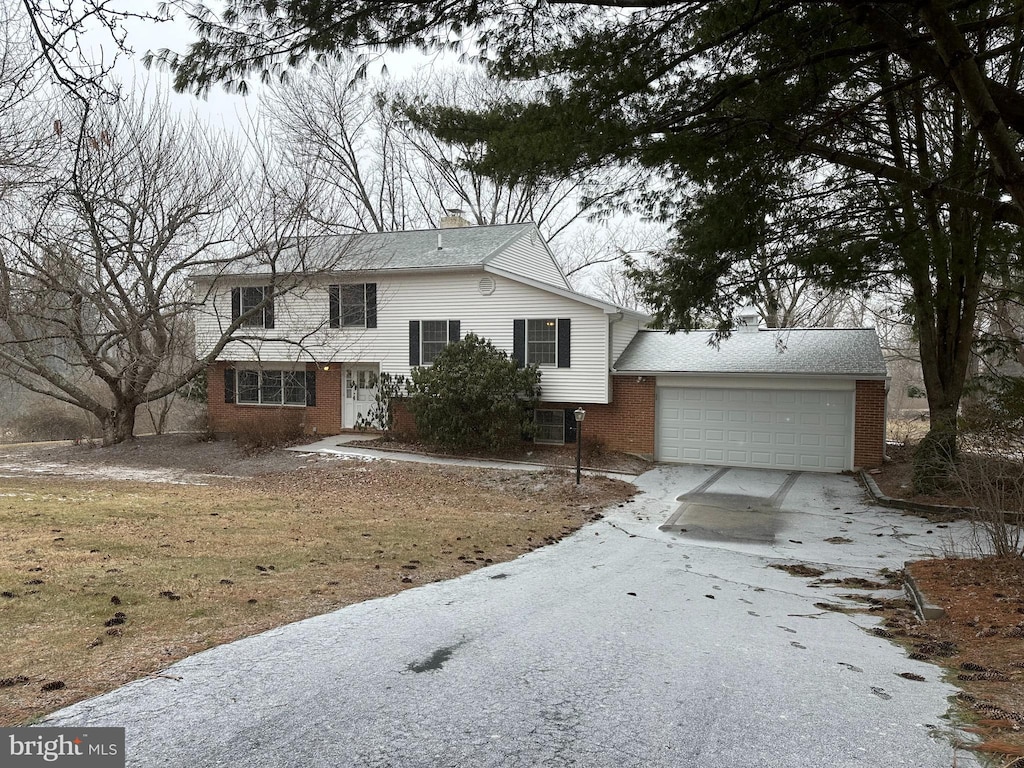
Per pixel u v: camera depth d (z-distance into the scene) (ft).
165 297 77.25
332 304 71.92
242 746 9.99
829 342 63.77
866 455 56.85
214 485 51.19
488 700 12.06
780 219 35.76
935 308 44.34
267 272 72.59
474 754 9.95
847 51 23.34
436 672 13.47
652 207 36.60
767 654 15.69
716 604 21.42
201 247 64.03
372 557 25.54
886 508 43.98
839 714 11.73
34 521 28.09
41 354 65.51
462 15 21.48
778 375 58.13
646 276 48.03
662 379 62.54
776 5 22.16
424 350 68.90
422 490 49.57
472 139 32.27
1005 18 19.84
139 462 65.21
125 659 13.33
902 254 32.19
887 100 34.24
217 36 19.85
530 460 60.44
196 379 80.59
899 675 14.08
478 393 59.52
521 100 31.42
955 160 33.99
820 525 39.27
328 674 13.09
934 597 20.72
